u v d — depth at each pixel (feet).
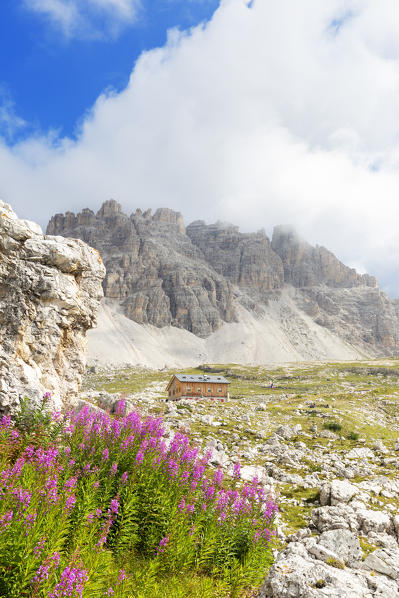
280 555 44.09
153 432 47.78
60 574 24.89
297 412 219.61
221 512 40.60
